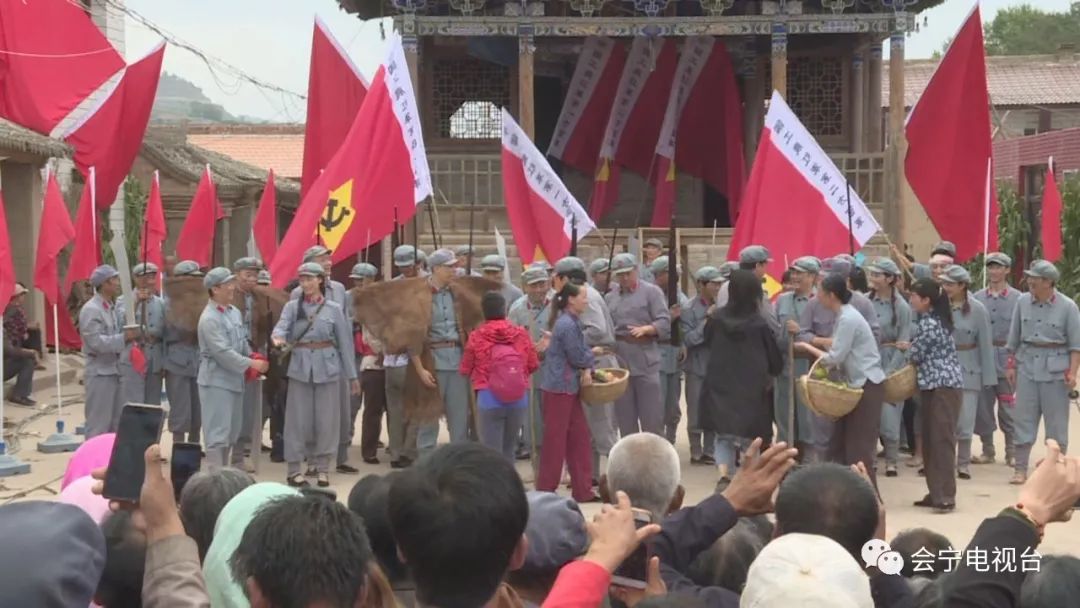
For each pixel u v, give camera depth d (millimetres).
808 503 4566
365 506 4594
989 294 14969
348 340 13531
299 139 50062
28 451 16016
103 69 16531
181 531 3756
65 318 24859
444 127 26984
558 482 12180
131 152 17312
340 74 17812
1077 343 13016
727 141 25750
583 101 26188
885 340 13578
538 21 23500
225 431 13023
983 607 3691
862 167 24656
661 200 25562
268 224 19156
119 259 14016
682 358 14805
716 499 4820
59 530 2980
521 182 15359
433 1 23703
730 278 12289
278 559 3346
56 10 16281
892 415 13625
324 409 13328
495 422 12258
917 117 17844
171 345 14586
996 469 14344
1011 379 13922
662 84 25891
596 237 25141
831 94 27156
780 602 3289
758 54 27109
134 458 3848
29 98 16219
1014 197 27281
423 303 13664
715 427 12188
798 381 11656
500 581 3479
